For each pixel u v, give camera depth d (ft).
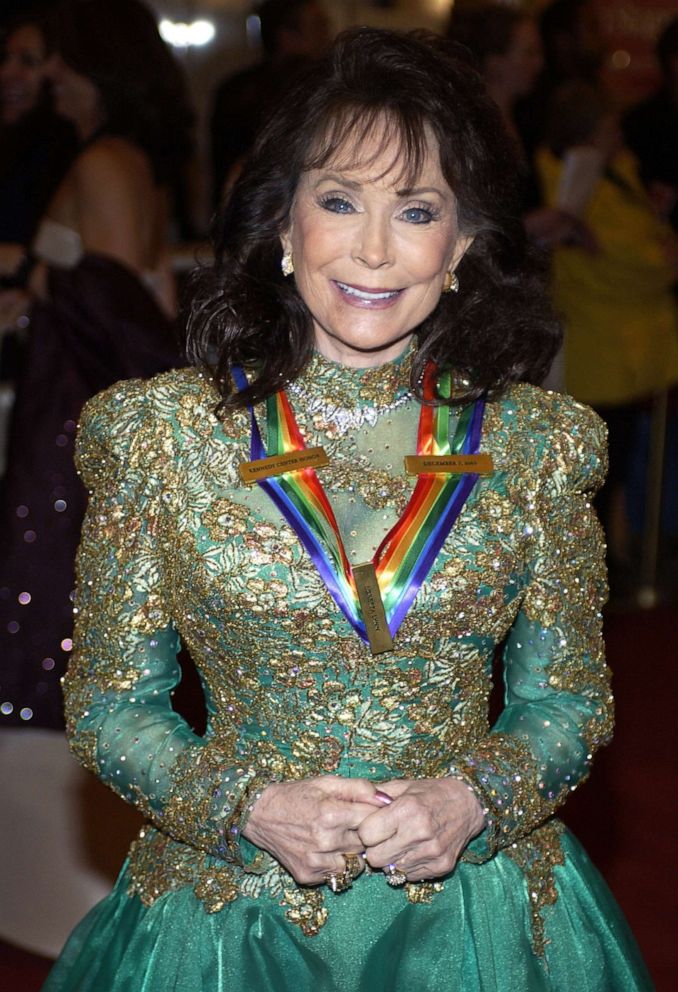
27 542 11.90
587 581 7.15
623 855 14.21
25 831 12.05
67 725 7.01
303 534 6.69
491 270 7.30
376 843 6.30
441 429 7.11
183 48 27.76
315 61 6.99
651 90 26.37
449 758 6.98
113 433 6.93
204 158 25.49
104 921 7.35
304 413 7.13
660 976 12.12
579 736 7.01
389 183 6.64
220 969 6.81
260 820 6.47
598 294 19.62
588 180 17.83
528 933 7.01
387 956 6.82
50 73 13.51
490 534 6.84
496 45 18.10
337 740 6.81
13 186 14.74
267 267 7.22
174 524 6.80
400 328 6.89
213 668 6.93
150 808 6.73
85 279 12.33
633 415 20.61
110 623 6.89
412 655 6.75
